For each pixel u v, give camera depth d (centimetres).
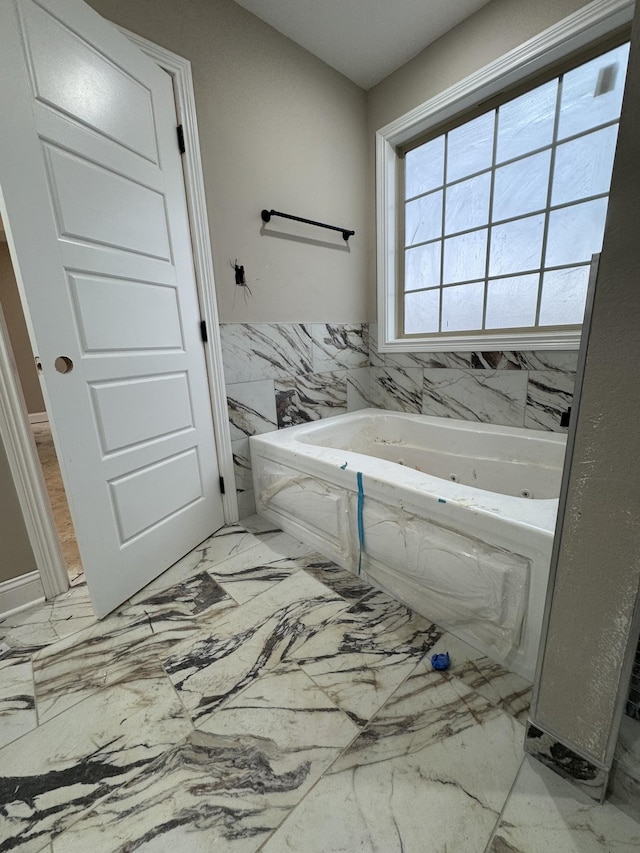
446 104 188
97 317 132
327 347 235
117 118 133
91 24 122
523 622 103
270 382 209
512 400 194
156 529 160
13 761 91
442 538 118
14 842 76
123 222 138
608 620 68
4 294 446
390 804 79
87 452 130
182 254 165
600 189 162
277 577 158
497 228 196
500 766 85
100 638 129
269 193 192
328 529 163
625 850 70
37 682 112
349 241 234
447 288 222
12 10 102
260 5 168
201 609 141
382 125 221
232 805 80
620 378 59
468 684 106
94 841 76
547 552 94
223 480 198
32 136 109
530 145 177
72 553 182
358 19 175
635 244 55
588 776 77
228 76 170
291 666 114
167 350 161
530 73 167
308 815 78
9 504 139
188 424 175
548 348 175
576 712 76
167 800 82
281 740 93
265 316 202
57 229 118
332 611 137
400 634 125
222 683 110
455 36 180
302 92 196
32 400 473
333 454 164
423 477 132
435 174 214
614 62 149
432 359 225
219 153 172
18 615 141
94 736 96
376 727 95
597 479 65
